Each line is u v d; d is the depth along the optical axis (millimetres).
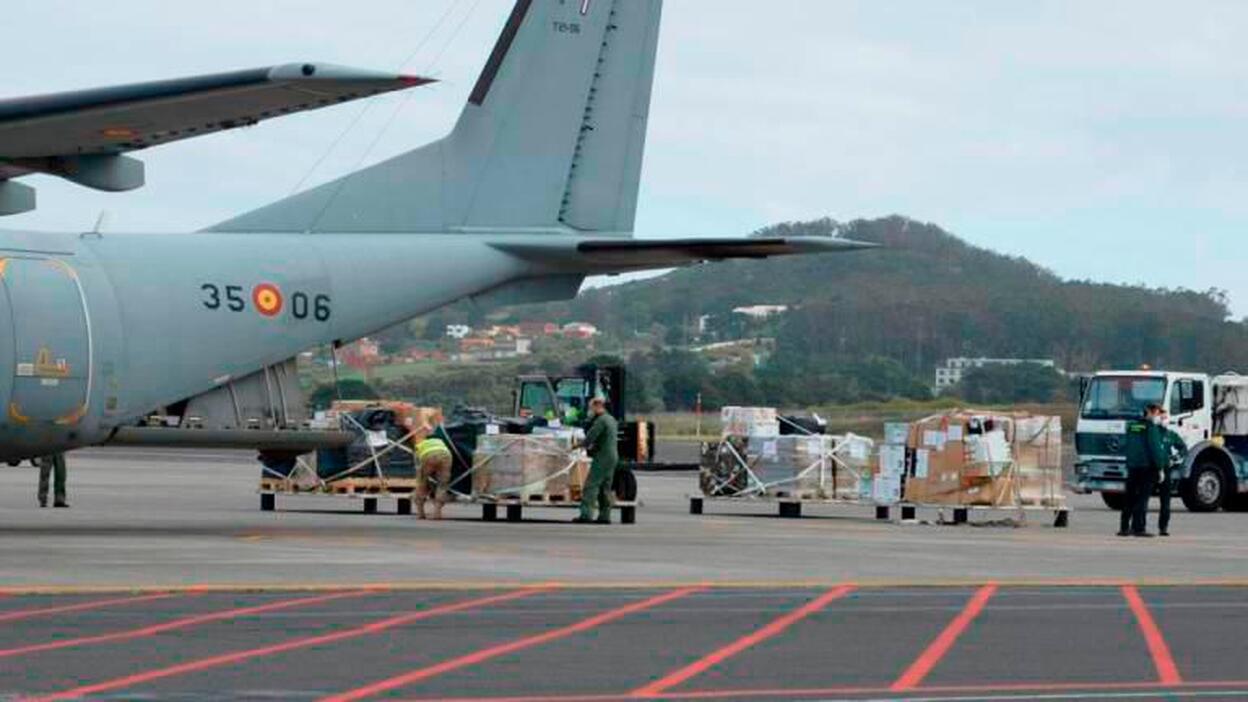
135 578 21688
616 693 14297
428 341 147625
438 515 35094
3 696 13547
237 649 16109
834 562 26078
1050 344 147375
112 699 13523
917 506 37250
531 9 32594
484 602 20109
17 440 28297
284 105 24938
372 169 31688
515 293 32406
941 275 164500
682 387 124625
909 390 138875
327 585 21391
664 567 24688
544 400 51594
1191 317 147125
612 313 172500
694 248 31609
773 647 16969
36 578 21453
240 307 30078
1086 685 15016
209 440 30016
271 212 31094
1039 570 25312
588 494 34656
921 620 19188
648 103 33344
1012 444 37125
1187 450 44969
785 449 39031
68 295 28375
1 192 28062
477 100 32312
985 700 14242
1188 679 15383
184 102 24625
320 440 31188
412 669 15258
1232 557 28688
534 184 32500
